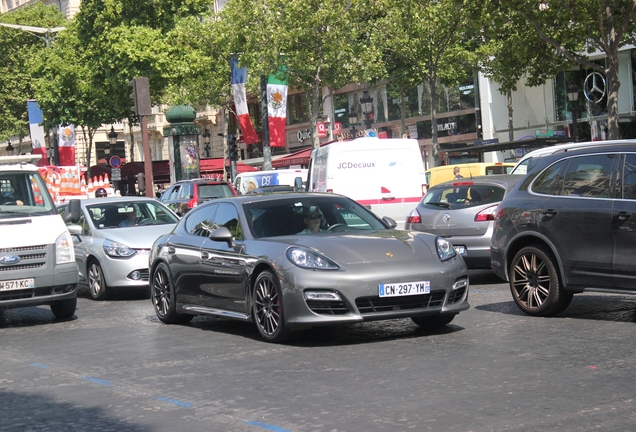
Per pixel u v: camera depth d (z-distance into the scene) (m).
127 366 10.01
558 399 7.20
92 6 55.16
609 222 10.95
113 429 7.15
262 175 36.94
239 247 11.61
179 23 54.56
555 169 11.92
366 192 22.08
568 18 27.86
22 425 7.52
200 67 54.09
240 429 6.86
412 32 42.00
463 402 7.27
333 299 10.24
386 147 22.25
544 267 11.89
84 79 58.19
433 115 42.97
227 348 10.82
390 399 7.53
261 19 41.75
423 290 10.45
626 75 43.16
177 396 8.21
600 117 44.56
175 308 13.32
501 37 32.28
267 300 11.02
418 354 9.59
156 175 59.38
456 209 16.89
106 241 18.19
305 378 8.66
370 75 43.91
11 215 14.86
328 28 42.47
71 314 15.13
